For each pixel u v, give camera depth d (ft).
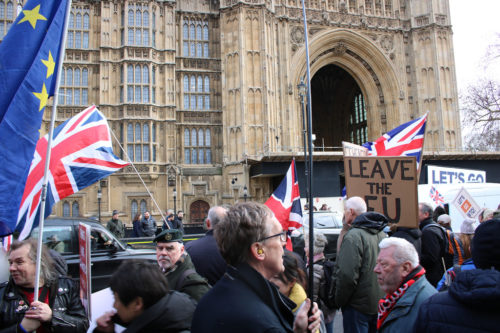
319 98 180.86
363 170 21.84
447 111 133.08
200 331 8.73
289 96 123.85
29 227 20.83
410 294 13.23
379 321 13.98
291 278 13.93
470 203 35.22
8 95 16.57
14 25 17.15
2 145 15.92
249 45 118.42
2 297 14.51
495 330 8.63
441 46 135.95
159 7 119.14
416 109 134.92
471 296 8.82
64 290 15.25
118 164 26.48
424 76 135.33
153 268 10.70
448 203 52.24
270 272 9.87
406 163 21.03
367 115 140.56
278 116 121.70
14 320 14.14
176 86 121.08
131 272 10.38
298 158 105.50
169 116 115.96
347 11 134.31
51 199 23.11
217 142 121.49
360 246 17.54
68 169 24.20
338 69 165.89
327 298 20.29
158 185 112.98
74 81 113.19
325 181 107.04
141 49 114.42
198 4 125.18
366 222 18.29
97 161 25.52
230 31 120.26
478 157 120.57
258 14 119.85
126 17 114.52
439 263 23.70
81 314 15.14
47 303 14.55
